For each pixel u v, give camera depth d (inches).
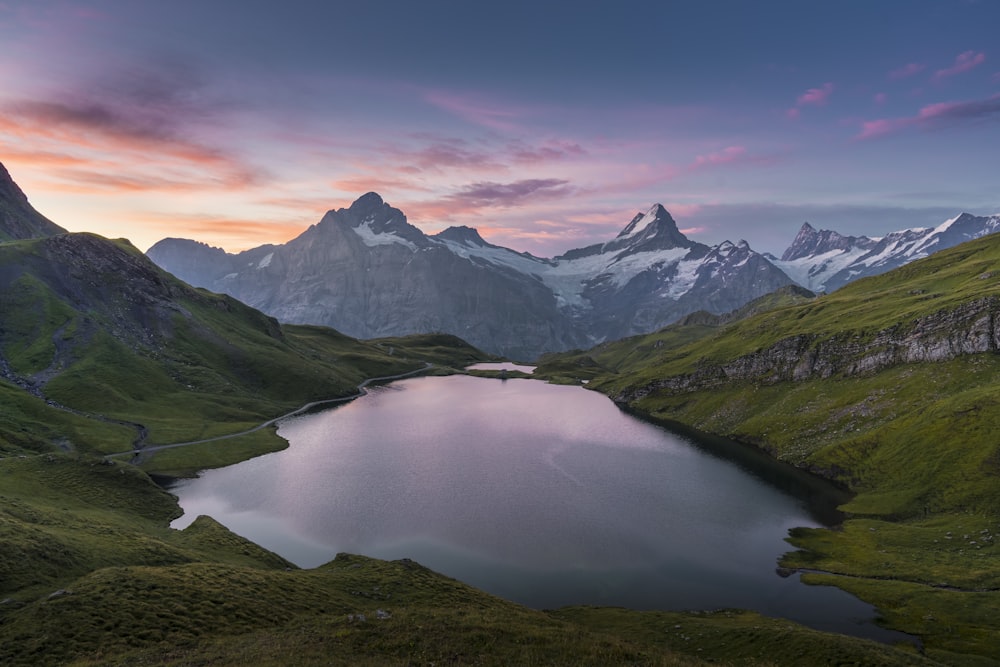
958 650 2253.9
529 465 5625.0
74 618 1626.5
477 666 1480.1
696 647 2165.4
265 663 1401.3
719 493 4719.5
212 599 1915.6
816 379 7086.6
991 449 4065.0
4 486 3513.8
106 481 4190.5
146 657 1455.5
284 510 4303.6
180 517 4087.1
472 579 3176.7
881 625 2561.5
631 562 3410.4
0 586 1902.1
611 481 5064.0
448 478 5162.4
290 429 7583.7
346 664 1421.0
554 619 2181.3
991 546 3184.1
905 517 3934.5
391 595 2372.0
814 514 4220.0
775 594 2970.0
